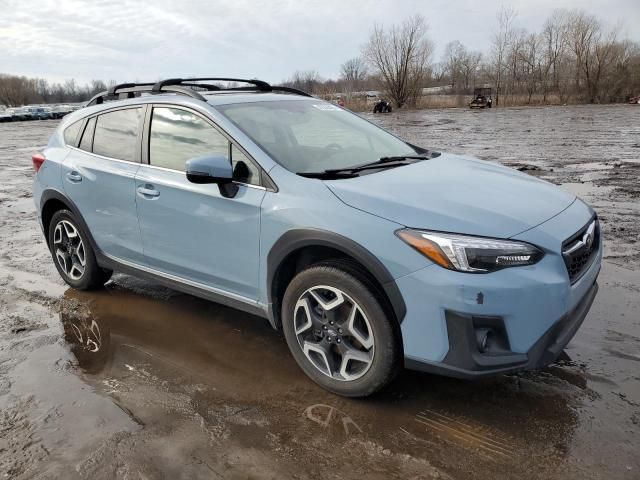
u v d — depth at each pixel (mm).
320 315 3029
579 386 3018
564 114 36469
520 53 60812
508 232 2609
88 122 4430
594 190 8641
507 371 2547
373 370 2816
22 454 2607
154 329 3969
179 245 3646
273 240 3068
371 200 2818
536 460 2447
